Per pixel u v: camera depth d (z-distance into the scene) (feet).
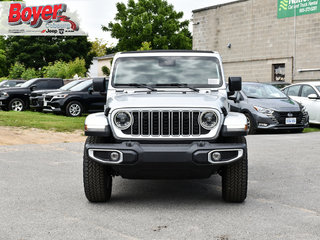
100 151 17.34
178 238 13.97
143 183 23.06
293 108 44.86
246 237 14.08
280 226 15.29
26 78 150.00
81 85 63.62
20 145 36.91
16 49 194.08
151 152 16.78
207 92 20.66
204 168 17.11
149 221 15.89
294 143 38.11
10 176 24.22
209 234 14.38
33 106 67.00
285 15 93.76
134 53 22.25
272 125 44.04
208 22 111.14
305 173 25.23
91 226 15.28
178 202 18.84
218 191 21.04
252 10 100.53
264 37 98.27
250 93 47.09
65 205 18.21
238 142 17.93
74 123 51.34
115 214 16.85
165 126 17.44
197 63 21.72
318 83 53.01
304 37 90.53
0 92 71.36
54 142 39.14
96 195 18.30
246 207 17.93
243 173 17.89
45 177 24.02
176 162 16.79
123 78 21.31
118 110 17.47
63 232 14.60
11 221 15.84
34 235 14.28
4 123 48.60
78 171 25.82
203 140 17.39
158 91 20.51
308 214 16.87
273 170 26.12
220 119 17.57
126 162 16.94
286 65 94.02
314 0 88.53
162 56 21.91
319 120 50.93
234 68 105.40
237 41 104.27
